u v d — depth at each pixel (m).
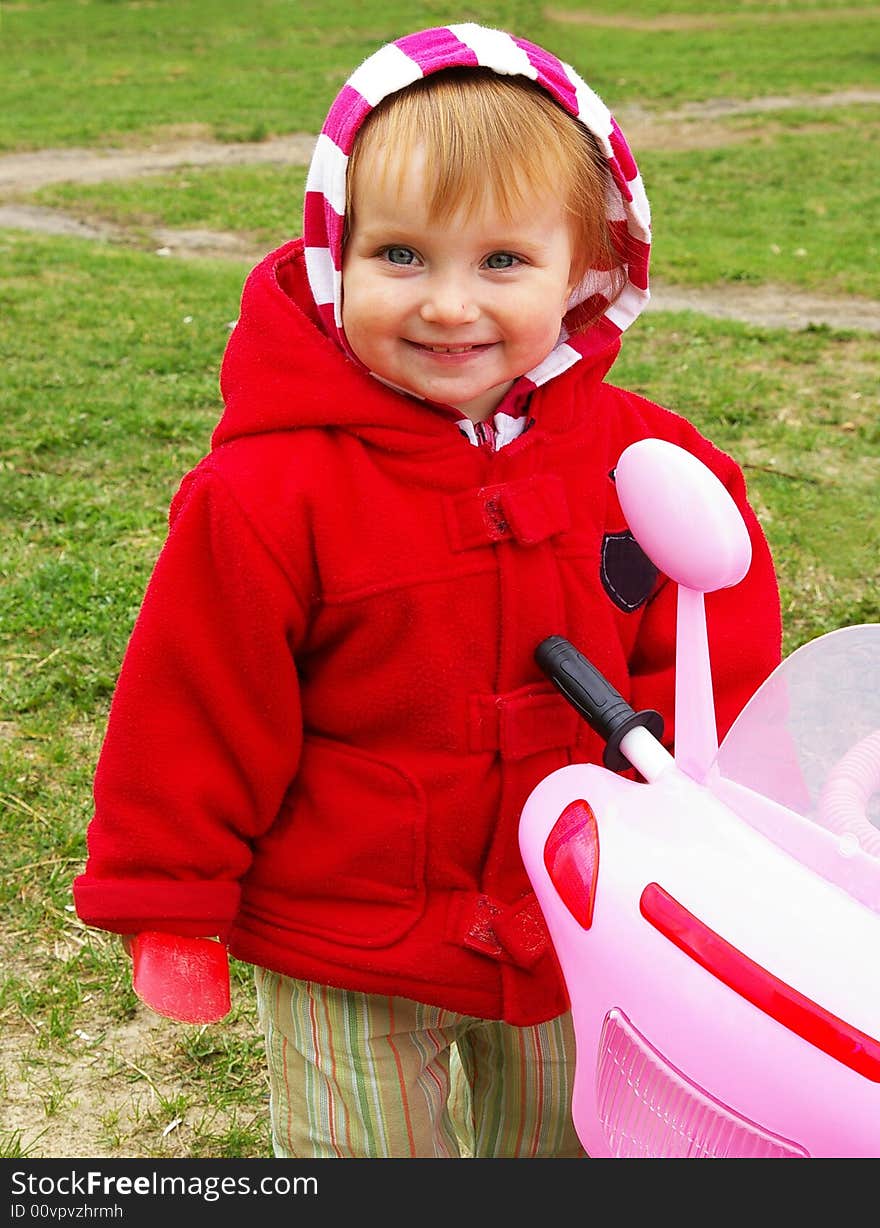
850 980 1.05
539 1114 1.79
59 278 8.91
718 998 1.10
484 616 1.51
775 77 19.47
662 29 24.38
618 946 1.18
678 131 16.14
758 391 6.40
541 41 22.77
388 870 1.56
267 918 1.61
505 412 1.58
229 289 8.64
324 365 1.49
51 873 2.94
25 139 15.82
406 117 1.35
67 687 3.66
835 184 12.90
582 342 1.60
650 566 1.66
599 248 1.54
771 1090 1.06
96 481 5.14
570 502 1.57
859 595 4.26
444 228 1.35
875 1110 1.02
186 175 13.83
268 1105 2.42
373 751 1.56
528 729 1.53
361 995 1.62
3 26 24.12
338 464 1.49
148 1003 1.52
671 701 1.68
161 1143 2.35
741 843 1.18
